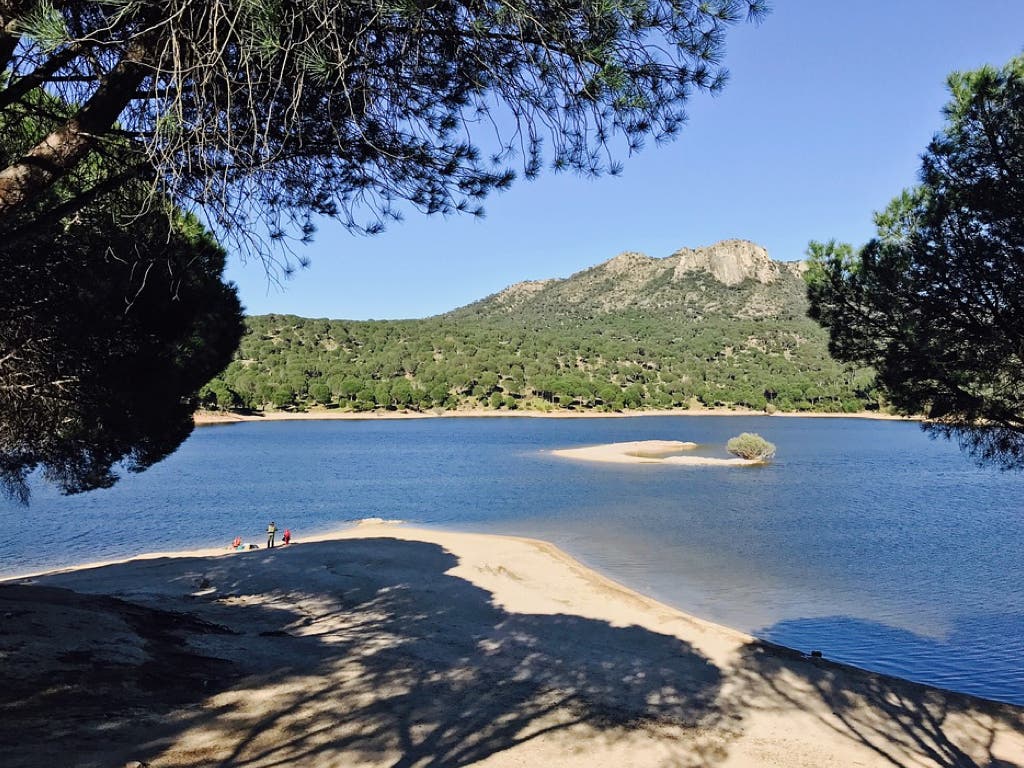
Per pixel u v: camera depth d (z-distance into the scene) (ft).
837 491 135.64
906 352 25.52
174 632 34.76
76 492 37.06
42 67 13.26
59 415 30.35
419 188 16.40
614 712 28.66
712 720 28.78
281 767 19.69
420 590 54.03
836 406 496.23
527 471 178.50
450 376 516.32
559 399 511.81
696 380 574.97
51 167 12.50
